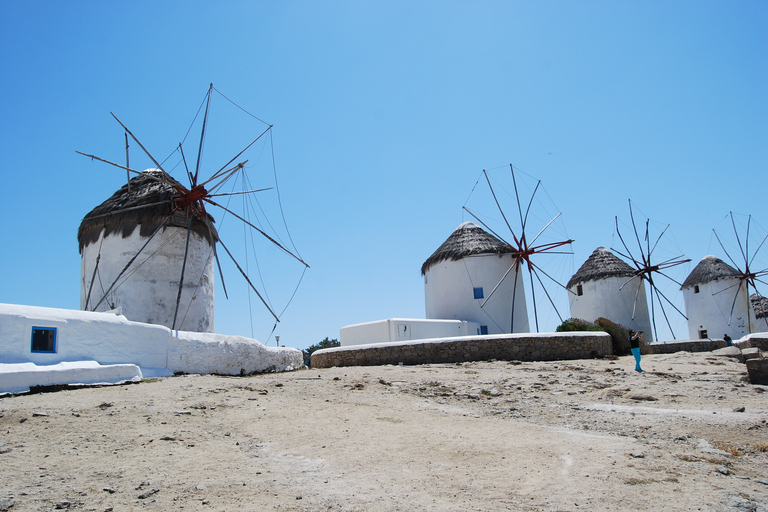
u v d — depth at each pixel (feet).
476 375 43.65
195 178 58.23
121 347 39.14
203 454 21.08
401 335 72.43
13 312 33.53
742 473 20.30
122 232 59.26
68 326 36.09
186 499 16.75
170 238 60.08
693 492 17.79
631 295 107.45
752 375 39.04
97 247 61.00
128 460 20.01
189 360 43.96
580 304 111.65
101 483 17.75
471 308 88.43
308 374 46.75
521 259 89.92
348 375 43.65
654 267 105.70
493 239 93.76
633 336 46.91
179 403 28.94
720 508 16.62
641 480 18.66
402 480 18.69
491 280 89.30
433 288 94.02
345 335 77.05
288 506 16.42
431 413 29.17
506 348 61.31
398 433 24.54
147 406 27.86
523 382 39.42
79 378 34.27
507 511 16.16
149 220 59.11
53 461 19.69
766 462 21.63
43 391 32.22
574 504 16.67
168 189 60.54
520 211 89.25
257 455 21.39
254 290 56.34
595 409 30.32
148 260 58.44
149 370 40.52
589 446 22.58
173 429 24.21
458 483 18.39
